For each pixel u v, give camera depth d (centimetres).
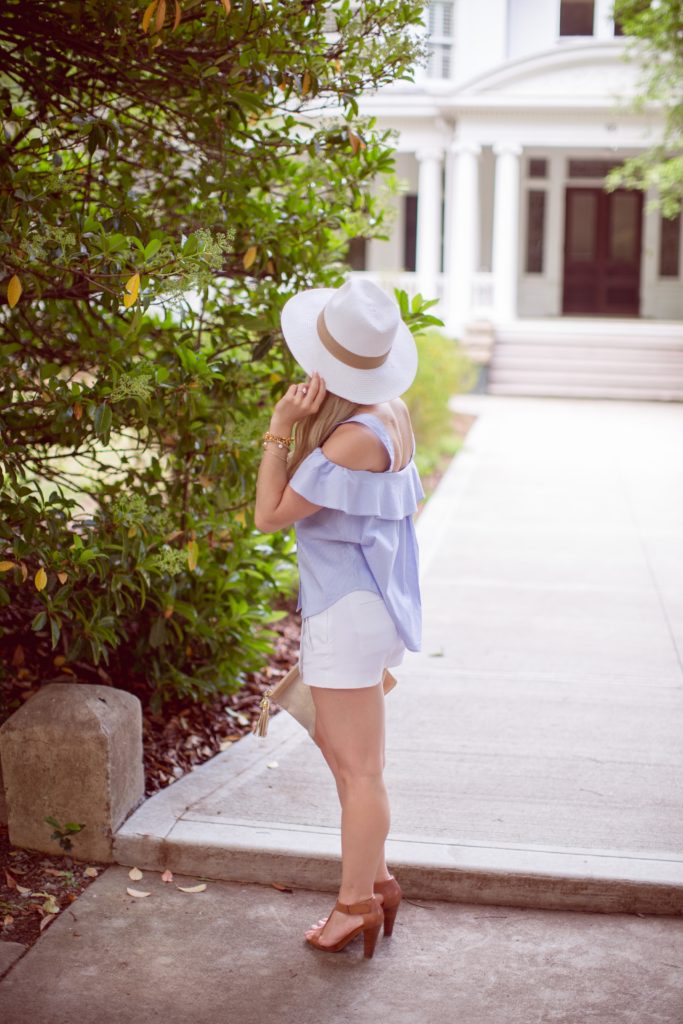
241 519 425
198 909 322
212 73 364
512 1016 273
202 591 432
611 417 1563
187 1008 275
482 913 323
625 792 383
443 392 1196
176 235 425
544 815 364
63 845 341
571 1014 274
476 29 2177
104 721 341
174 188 454
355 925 295
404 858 332
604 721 453
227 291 474
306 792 380
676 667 524
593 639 568
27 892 325
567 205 2488
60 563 351
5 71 400
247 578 459
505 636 573
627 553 756
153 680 427
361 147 422
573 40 2206
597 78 1903
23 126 404
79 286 397
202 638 432
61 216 385
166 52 375
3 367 379
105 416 353
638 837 349
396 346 295
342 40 386
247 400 443
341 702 287
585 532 819
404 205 2453
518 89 1917
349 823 291
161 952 300
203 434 396
